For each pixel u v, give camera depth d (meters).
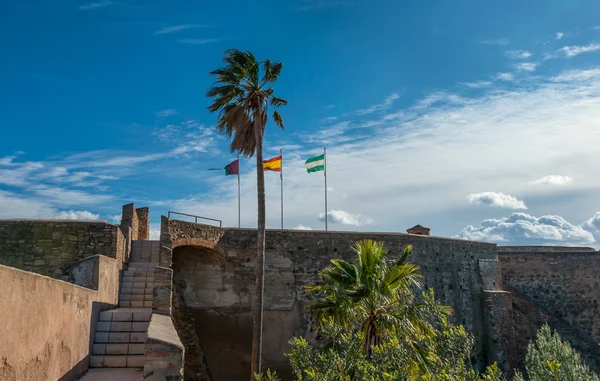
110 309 14.83
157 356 10.06
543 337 19.59
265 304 23.19
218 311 22.61
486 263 31.58
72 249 16.08
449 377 9.22
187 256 22.69
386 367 10.41
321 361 11.08
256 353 18.05
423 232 34.78
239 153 20.42
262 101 19.89
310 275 24.17
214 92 19.64
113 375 11.57
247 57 19.58
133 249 18.97
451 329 10.43
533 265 36.25
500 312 30.19
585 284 36.22
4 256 15.75
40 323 8.45
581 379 17.19
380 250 18.47
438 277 28.09
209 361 21.92
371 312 17.14
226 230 23.44
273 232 24.05
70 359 10.37
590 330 35.75
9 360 7.17
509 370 29.52
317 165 28.80
